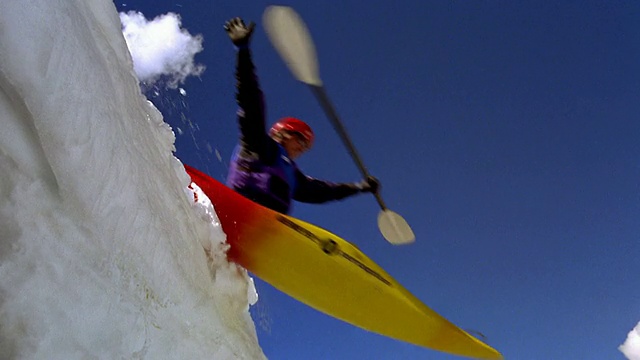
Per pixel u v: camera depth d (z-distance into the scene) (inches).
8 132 59.1
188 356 81.8
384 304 147.6
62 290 61.7
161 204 85.3
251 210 135.3
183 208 95.7
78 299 63.5
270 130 169.2
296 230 138.6
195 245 95.3
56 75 62.5
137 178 77.1
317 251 139.6
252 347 104.2
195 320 86.7
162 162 94.5
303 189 169.0
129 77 92.0
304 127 169.2
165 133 103.3
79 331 62.7
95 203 68.6
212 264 104.3
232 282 109.0
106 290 68.1
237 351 96.7
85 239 66.6
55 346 59.1
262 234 133.9
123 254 72.6
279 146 153.9
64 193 64.5
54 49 62.5
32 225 60.1
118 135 73.5
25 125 60.7
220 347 91.4
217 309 96.7
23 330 56.1
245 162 148.7
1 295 55.0
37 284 58.8
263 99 142.7
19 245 58.1
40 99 60.8
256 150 147.6
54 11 63.7
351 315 146.9
